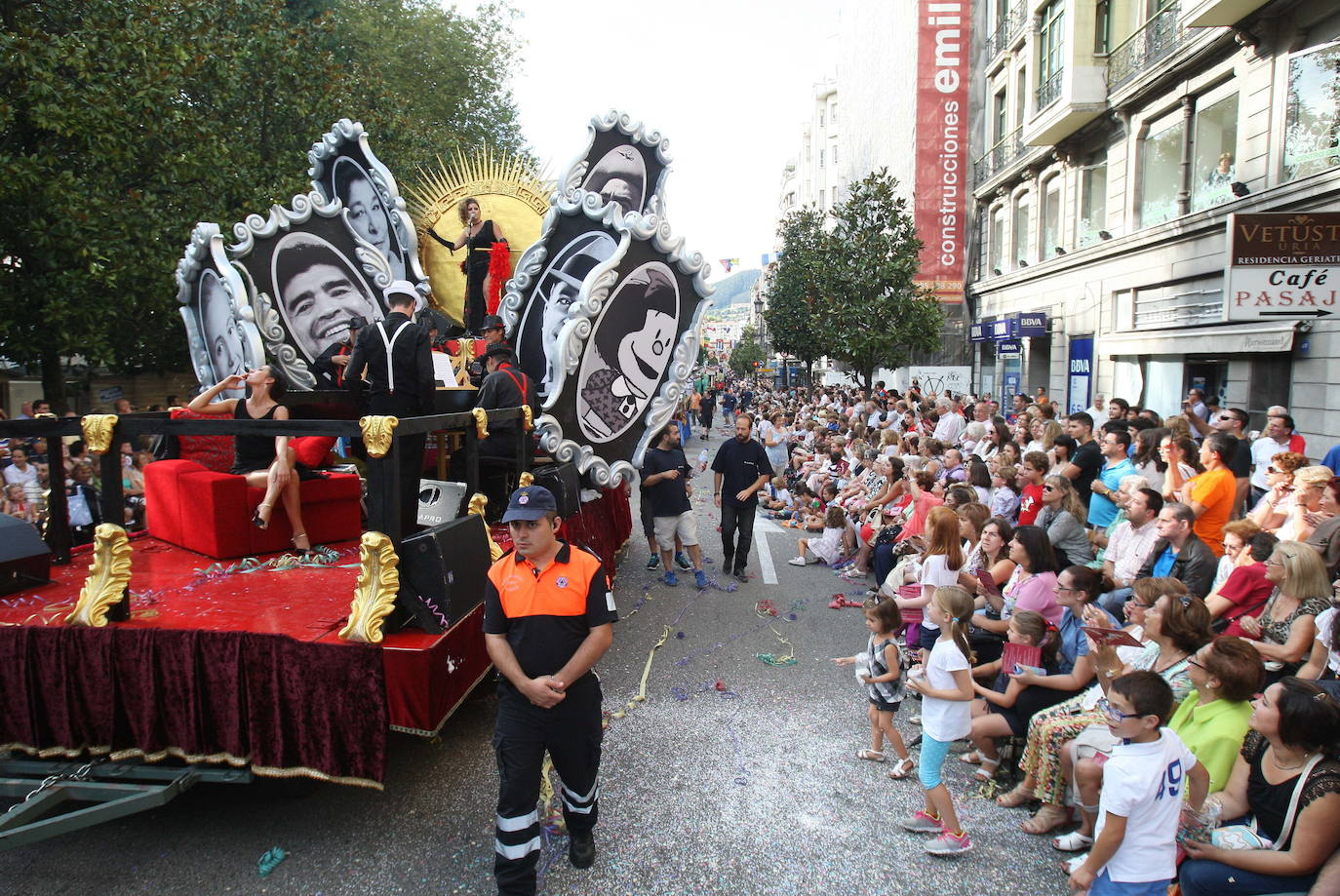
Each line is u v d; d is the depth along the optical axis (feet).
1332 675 12.56
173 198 45.19
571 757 11.07
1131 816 9.42
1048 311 72.54
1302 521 17.80
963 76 89.51
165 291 43.62
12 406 59.93
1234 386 46.55
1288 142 41.55
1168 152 54.34
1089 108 60.54
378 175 29.04
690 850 12.22
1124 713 9.35
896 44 107.45
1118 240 58.70
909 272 75.00
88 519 28.89
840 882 11.49
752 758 15.29
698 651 21.21
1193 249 50.44
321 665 11.55
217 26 49.62
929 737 12.28
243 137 51.31
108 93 38.14
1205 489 19.66
